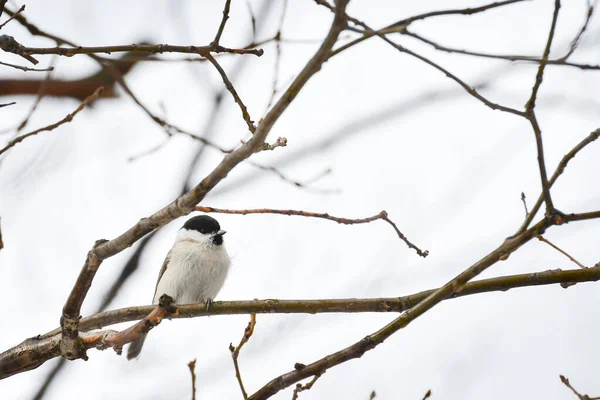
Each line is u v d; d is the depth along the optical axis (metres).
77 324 6.21
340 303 6.71
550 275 6.42
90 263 5.81
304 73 4.47
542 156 5.28
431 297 5.58
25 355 6.44
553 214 5.38
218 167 5.08
